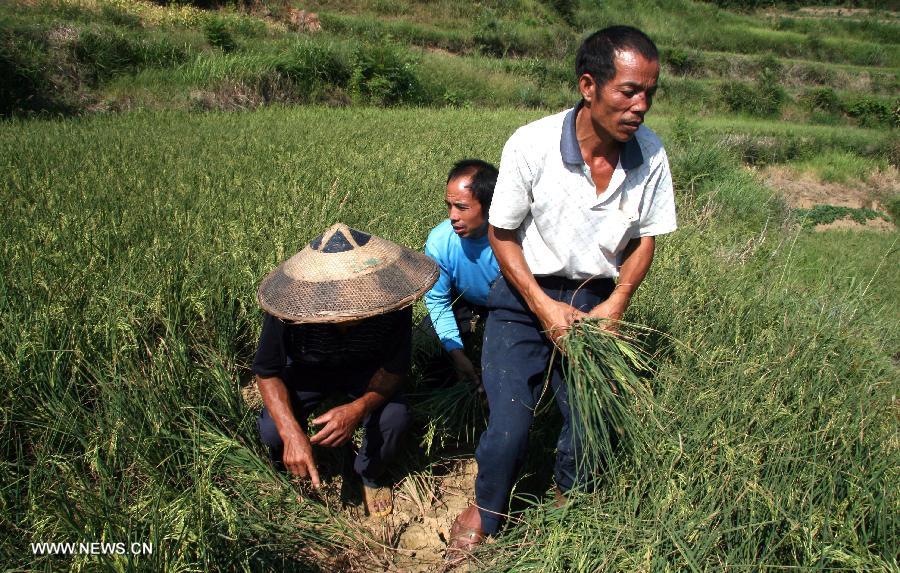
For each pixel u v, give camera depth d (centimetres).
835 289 398
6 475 253
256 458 269
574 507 260
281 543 248
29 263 364
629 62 212
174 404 283
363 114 1323
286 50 1786
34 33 1360
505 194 246
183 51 1576
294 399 291
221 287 364
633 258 260
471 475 323
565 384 262
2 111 1177
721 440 249
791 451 246
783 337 321
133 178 601
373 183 634
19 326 302
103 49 1435
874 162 1975
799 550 229
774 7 4866
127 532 215
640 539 229
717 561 224
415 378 361
